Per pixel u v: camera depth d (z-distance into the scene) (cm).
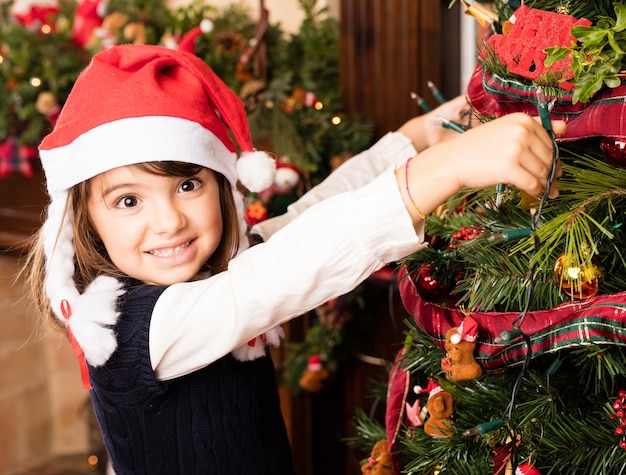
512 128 59
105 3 190
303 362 171
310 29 168
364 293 160
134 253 84
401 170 64
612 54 61
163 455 85
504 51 71
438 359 79
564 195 68
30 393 279
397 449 86
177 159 82
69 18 202
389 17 154
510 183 60
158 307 77
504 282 70
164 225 82
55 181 86
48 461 282
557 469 70
